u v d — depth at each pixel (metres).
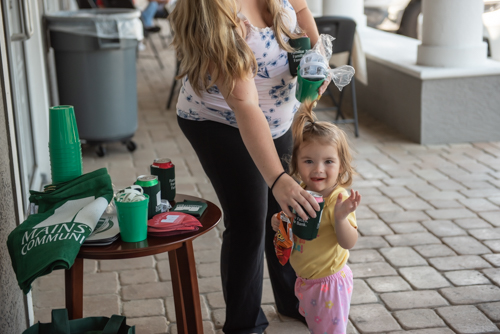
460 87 5.05
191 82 1.83
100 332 1.68
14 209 2.25
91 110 4.78
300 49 1.96
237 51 1.67
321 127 1.95
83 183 1.87
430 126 5.13
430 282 2.86
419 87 5.07
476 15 4.97
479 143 5.17
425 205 3.83
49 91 4.71
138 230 1.70
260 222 2.08
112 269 3.06
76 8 8.91
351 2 7.44
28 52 3.97
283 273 2.45
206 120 1.99
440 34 5.04
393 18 8.38
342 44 5.07
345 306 2.01
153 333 2.48
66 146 1.94
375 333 2.45
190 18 1.72
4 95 2.19
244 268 2.12
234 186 2.02
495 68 4.98
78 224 1.66
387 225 3.54
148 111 6.57
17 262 1.61
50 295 2.79
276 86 1.99
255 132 1.69
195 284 1.90
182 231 1.77
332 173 1.94
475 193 4.01
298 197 1.63
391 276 2.93
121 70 4.79
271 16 1.91
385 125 5.83
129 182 4.36
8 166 2.18
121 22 4.65
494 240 3.29
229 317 2.21
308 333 2.45
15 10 2.60
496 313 2.56
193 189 4.22
